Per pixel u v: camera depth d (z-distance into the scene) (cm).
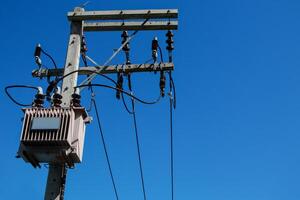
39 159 795
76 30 936
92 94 918
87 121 830
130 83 1033
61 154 780
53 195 777
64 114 800
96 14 949
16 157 788
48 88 856
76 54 909
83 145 819
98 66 975
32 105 822
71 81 873
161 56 986
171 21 977
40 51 963
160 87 997
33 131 781
